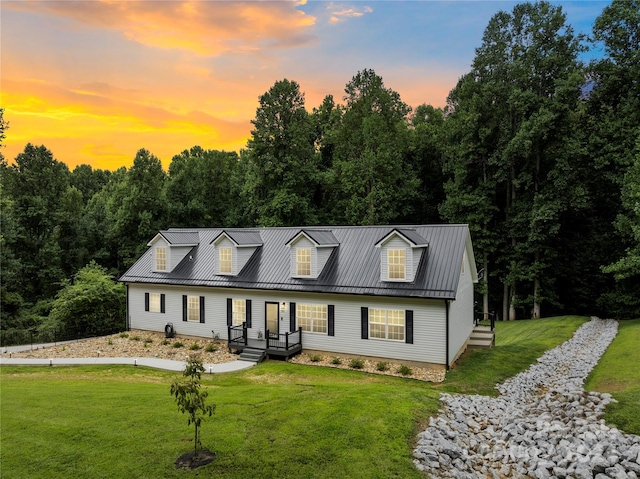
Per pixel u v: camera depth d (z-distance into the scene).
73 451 10.09
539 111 33.06
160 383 18.00
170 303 27.16
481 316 39.66
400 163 44.69
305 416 11.87
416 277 20.02
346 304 21.22
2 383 17.91
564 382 17.19
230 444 10.30
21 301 37.91
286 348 21.28
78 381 18.30
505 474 9.59
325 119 57.41
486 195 37.47
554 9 34.25
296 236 22.64
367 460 9.50
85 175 86.75
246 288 23.70
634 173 28.77
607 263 36.19
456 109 43.81
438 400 13.80
